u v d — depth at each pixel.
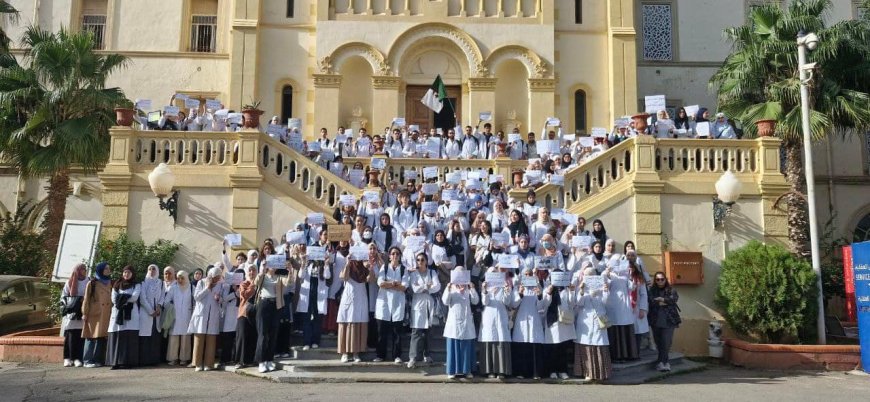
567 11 22.73
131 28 23.39
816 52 17.06
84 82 17.75
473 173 14.82
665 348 12.20
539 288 10.80
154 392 9.53
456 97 22.19
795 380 11.73
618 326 12.04
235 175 14.54
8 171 22.97
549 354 11.00
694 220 14.98
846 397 10.03
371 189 14.63
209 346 11.58
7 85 17.14
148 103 15.90
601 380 10.91
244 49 21.50
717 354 14.20
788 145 17.83
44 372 11.29
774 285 13.68
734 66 18.52
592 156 15.83
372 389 9.90
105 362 12.03
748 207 15.09
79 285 12.23
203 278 12.00
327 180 15.00
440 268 11.52
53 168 16.70
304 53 22.05
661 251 14.76
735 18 25.20
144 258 13.63
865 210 24.56
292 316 11.71
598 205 14.73
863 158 24.88
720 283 14.30
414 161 17.14
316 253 11.41
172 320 11.97
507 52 21.80
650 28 25.23
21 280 15.24
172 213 14.38
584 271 11.01
